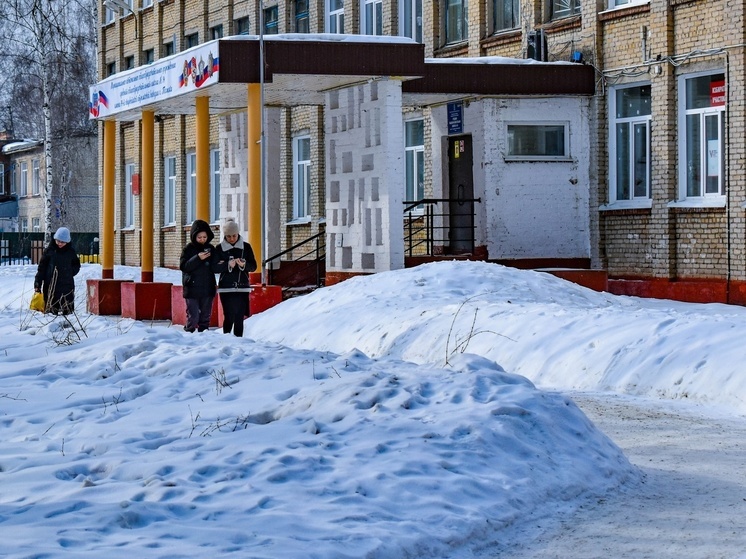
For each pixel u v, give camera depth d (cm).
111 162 2766
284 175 3444
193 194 4081
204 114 2306
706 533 676
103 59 4753
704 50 2227
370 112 2238
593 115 2491
